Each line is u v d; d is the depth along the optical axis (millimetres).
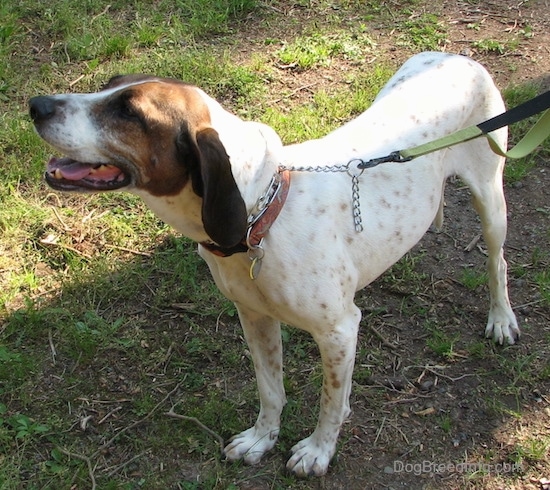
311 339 1943
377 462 1701
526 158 2447
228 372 1881
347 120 2535
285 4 3125
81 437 1750
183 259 2113
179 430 1754
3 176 2312
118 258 2129
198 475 1685
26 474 1687
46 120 1361
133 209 2250
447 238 2223
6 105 2570
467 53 2895
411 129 1680
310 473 1664
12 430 1744
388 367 1888
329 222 1514
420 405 1804
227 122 1414
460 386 1841
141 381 1857
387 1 3166
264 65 2766
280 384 1712
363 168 1558
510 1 3188
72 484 1665
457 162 1790
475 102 1795
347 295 1560
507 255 2166
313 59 2781
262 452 1712
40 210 2223
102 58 2797
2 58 2740
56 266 2113
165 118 1361
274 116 2504
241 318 1649
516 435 1736
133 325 1979
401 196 1633
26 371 1862
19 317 1956
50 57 2791
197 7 3045
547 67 2818
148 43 2859
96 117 1364
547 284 2062
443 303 2041
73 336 1918
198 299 2031
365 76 2725
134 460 1707
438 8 3143
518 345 1927
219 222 1362
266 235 1452
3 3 2998
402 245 1659
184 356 1916
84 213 2238
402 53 2869
